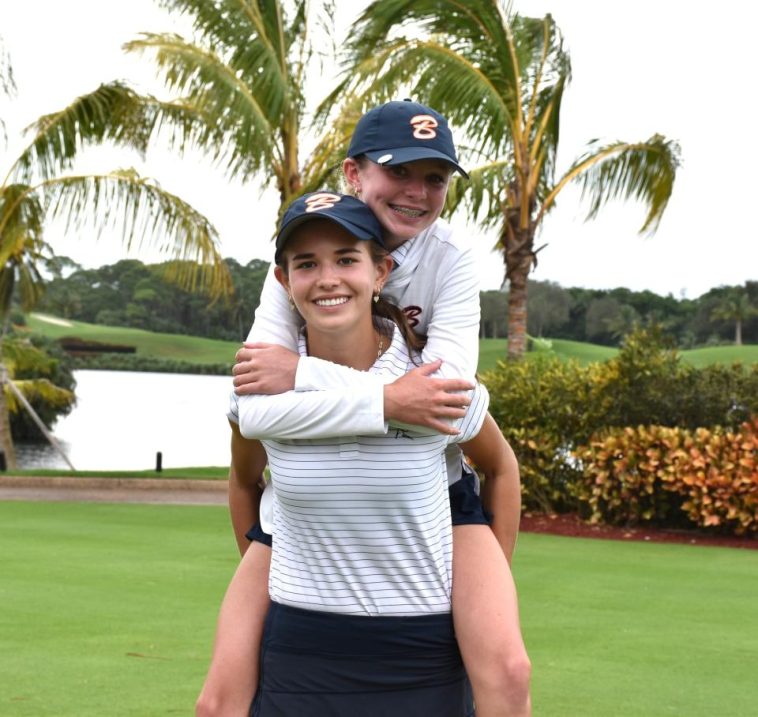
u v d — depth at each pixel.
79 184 16.44
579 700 4.58
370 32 14.48
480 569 2.83
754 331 92.50
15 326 36.50
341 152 15.29
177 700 4.48
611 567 8.38
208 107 15.05
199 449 37.22
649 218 15.81
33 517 11.06
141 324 137.62
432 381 2.70
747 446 10.52
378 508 2.73
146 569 7.70
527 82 15.02
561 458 11.70
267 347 2.90
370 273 2.86
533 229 15.42
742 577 8.00
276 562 2.87
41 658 5.12
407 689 2.77
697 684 4.87
